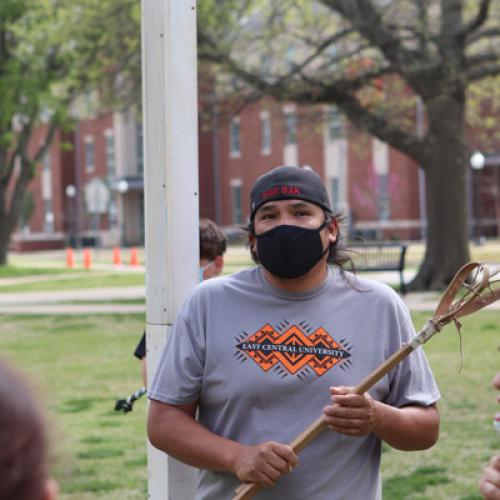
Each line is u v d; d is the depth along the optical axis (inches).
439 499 338.0
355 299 175.9
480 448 406.0
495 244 2513.5
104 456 410.3
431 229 1180.5
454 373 577.3
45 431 64.9
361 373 170.9
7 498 63.1
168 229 217.2
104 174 3629.4
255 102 1229.7
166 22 216.4
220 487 173.8
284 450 159.8
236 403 170.6
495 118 1766.7
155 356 219.3
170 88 217.2
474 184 2960.1
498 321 810.8
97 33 1231.5
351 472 169.9
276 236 169.3
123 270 1894.7
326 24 1284.4
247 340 172.2
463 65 1167.0
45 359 695.1
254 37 1252.5
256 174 3282.5
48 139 2122.3
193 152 220.5
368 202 2918.3
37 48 1636.3
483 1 1112.2
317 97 1197.1
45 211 3782.0
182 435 171.2
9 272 1859.0
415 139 1192.2
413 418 169.2
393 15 1222.9
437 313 158.6
